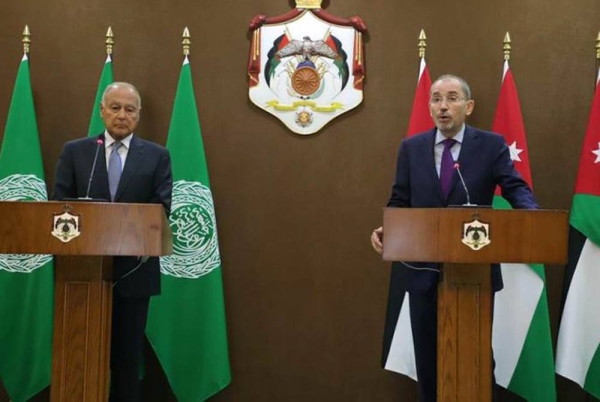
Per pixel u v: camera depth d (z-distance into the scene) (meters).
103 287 2.97
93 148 3.81
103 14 4.70
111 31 4.67
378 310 4.58
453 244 2.84
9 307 4.41
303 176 4.64
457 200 3.54
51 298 4.40
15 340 4.41
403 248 2.86
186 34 4.66
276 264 4.62
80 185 3.75
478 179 3.57
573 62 4.63
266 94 4.65
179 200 4.48
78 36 4.69
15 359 4.40
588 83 4.62
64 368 2.94
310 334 4.59
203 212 4.48
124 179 3.73
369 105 4.65
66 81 4.67
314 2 4.67
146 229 2.87
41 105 4.66
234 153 4.66
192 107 4.56
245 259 4.62
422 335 3.57
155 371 4.58
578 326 4.38
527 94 4.63
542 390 4.31
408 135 4.50
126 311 3.69
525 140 4.46
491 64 4.64
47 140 4.64
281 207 4.64
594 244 4.40
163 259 4.46
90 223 2.87
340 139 4.64
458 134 3.67
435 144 3.69
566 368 4.36
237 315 4.61
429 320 3.54
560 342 4.40
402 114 4.64
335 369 4.57
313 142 4.65
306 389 4.57
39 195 4.48
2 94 4.65
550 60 4.64
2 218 2.86
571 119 4.61
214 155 4.65
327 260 4.61
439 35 4.67
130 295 3.62
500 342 4.38
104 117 3.84
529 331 4.35
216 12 4.70
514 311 4.38
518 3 4.67
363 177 4.63
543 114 4.62
